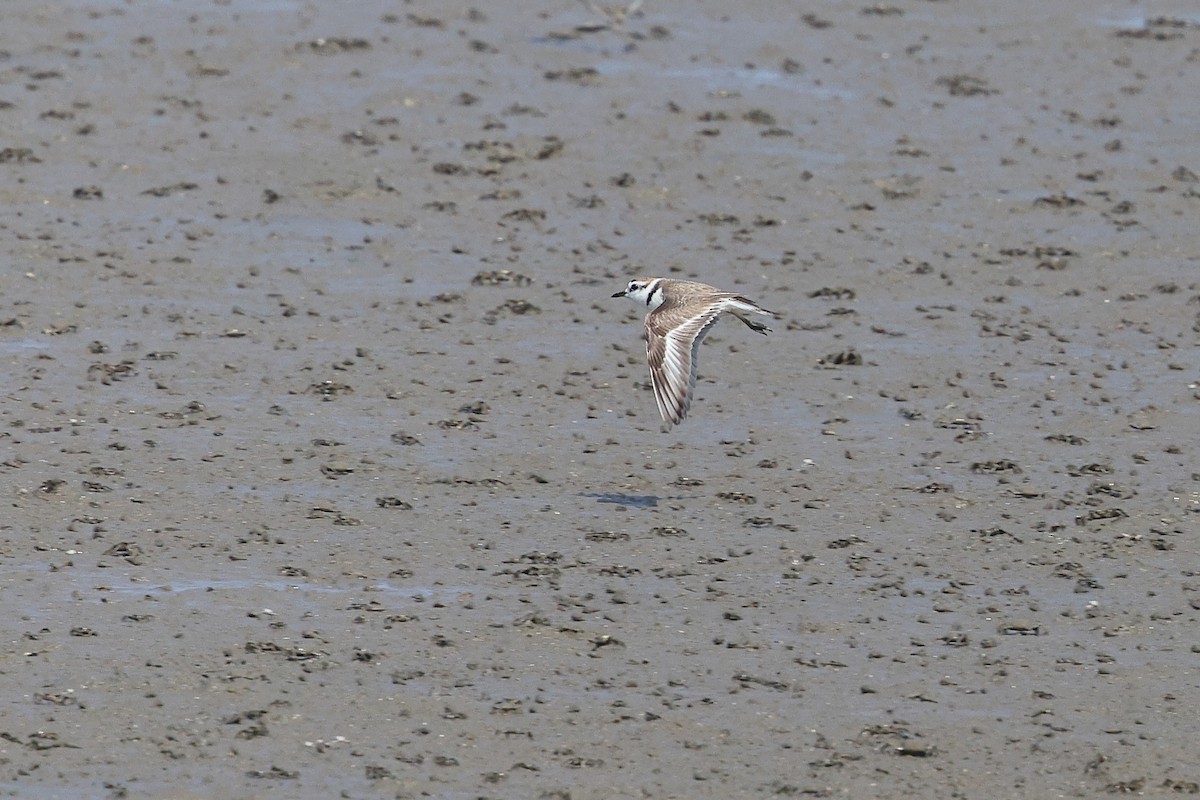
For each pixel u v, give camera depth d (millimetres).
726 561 35500
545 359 45781
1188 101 68000
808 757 28688
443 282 50688
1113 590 34688
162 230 53250
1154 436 42188
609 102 65438
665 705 30062
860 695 30562
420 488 38406
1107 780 28266
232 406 42219
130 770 27844
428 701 29906
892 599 34125
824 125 64125
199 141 60250
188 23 71812
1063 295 51125
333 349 45844
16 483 37594
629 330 47875
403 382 44031
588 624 32656
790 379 45062
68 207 54531
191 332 46438
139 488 37719
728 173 59562
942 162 61219
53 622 31969
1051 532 37125
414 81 66500
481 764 28266
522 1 76188
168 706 29531
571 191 57781
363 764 28172
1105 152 62625
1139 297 51031
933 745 29047
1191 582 35094
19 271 49656
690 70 69188
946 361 46281
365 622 32438
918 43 73438
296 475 38750
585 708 29891
